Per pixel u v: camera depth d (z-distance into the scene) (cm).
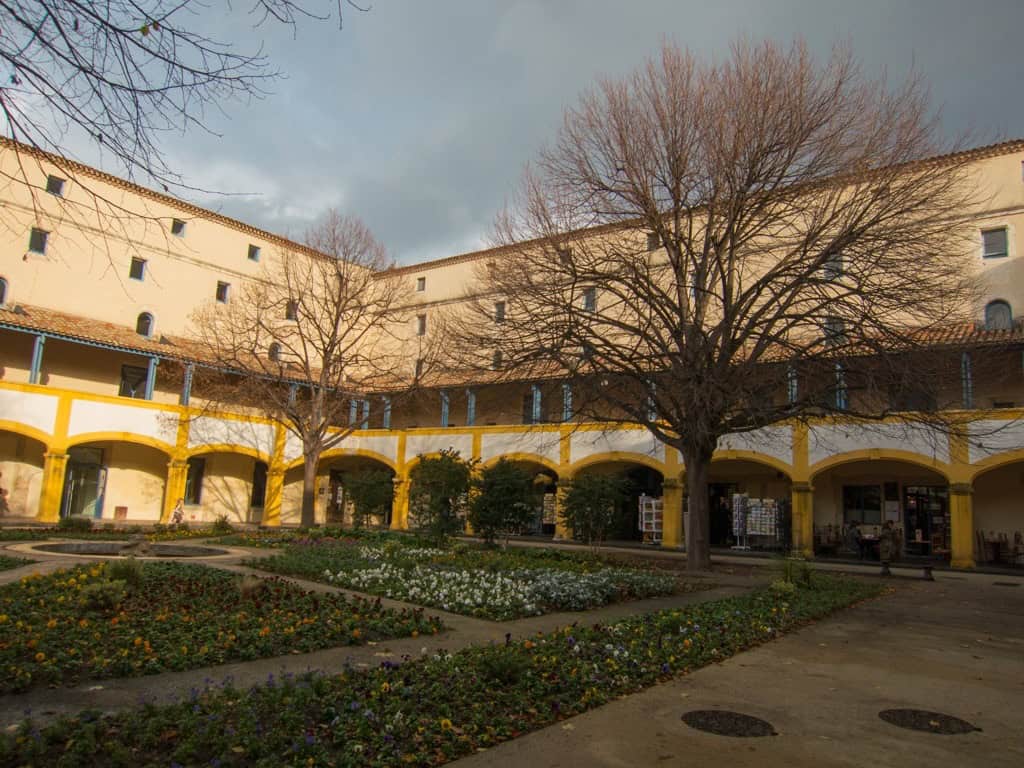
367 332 4012
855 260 1535
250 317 3522
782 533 2614
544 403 2088
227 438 3269
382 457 3416
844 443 2341
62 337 2850
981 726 534
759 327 1781
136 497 3294
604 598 1099
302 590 1005
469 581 1177
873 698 601
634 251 1795
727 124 1658
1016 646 863
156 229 3459
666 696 584
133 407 2975
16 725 452
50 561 1288
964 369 2100
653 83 1728
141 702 505
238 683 561
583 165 1781
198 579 1080
